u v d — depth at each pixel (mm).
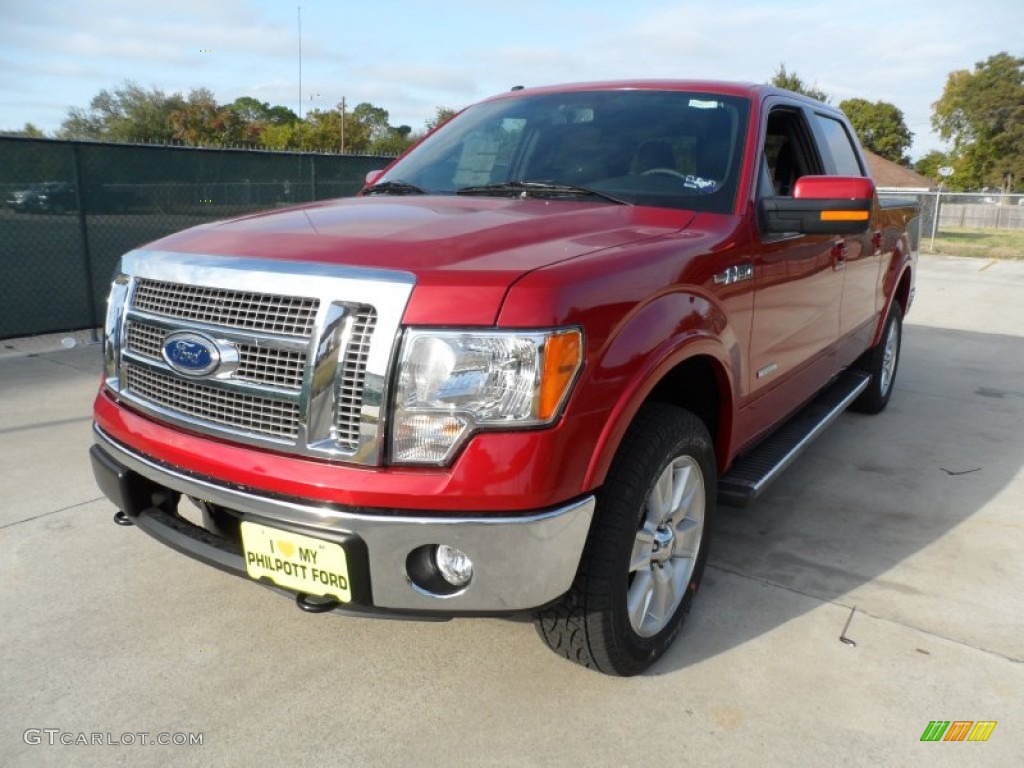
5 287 6961
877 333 5133
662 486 2484
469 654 2662
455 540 1974
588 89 3672
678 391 2898
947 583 3174
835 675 2574
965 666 2633
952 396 6090
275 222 2574
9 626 2744
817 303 3656
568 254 2223
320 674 2541
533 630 2814
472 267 2053
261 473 2076
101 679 2486
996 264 17500
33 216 7027
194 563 3203
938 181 75062
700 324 2510
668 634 2621
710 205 2934
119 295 2543
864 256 4348
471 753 2215
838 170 4234
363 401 1979
